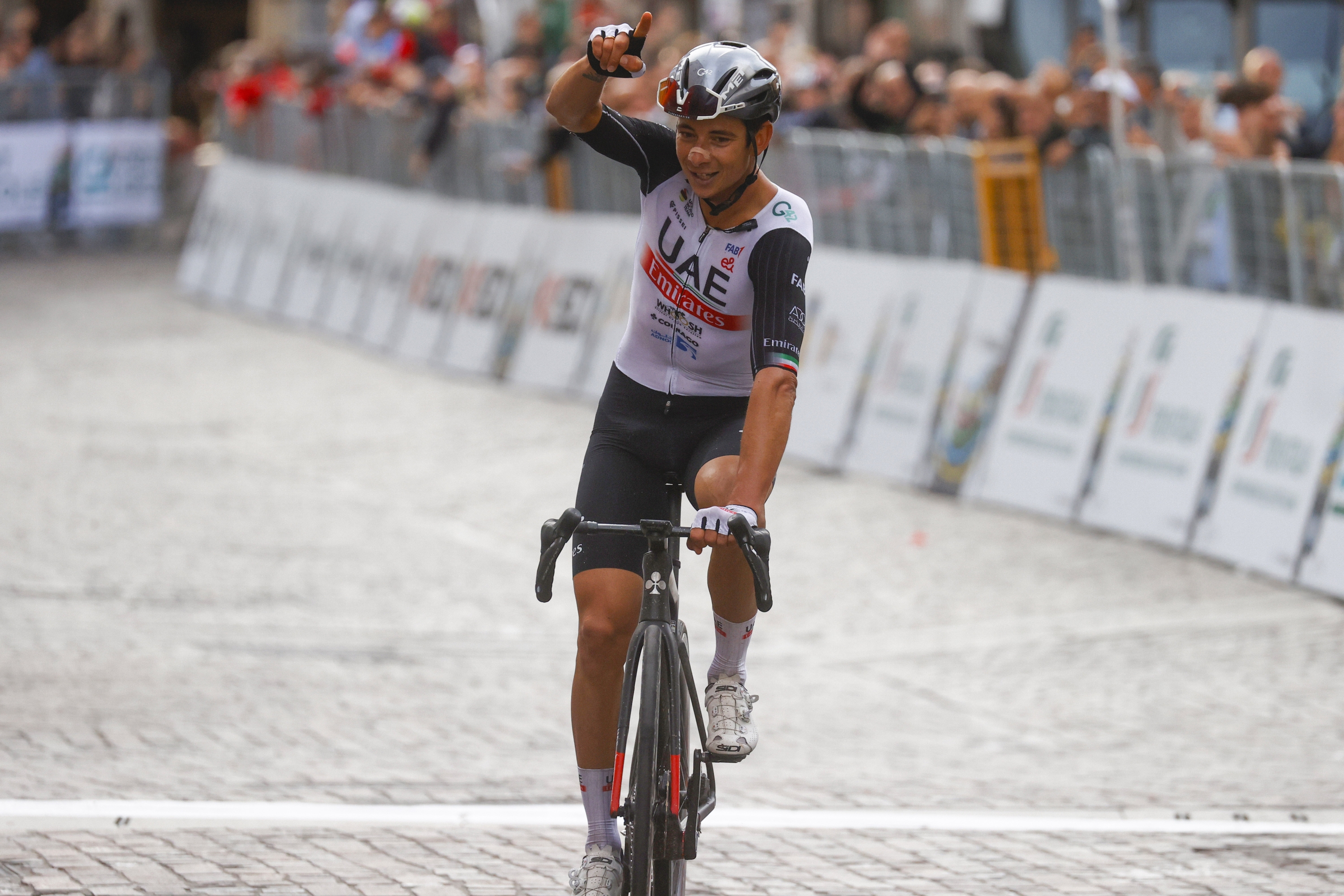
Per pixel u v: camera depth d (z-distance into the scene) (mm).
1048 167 28984
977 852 14172
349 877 13008
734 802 15664
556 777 16141
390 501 29516
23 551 24984
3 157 61938
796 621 22844
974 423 29797
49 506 28016
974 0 39125
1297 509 24250
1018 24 43500
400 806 15008
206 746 16703
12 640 20391
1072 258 28875
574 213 39844
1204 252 26641
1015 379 29312
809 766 17000
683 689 10742
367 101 47812
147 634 21062
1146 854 14148
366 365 43500
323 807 14867
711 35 48938
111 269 60250
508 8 45906
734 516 9852
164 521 27438
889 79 34625
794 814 15258
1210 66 41062
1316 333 24375
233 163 55500
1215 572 24984
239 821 14320
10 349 44062
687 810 11008
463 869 13297
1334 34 39938
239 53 62281
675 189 10992
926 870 13688
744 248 10766
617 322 37906
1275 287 25344
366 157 48031
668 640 10367
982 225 29969
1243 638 21797
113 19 66750
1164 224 27234
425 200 45125
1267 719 18703
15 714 17375
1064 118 29172
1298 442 24422
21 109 62375
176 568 24547
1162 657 21094
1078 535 27188
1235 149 29734
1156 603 23500
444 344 43062
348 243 48156
